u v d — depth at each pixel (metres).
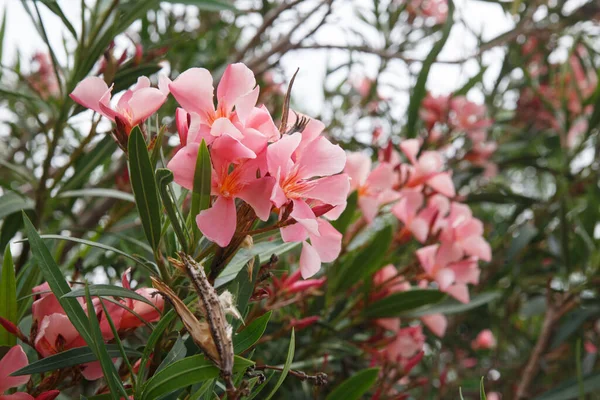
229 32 1.65
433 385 1.42
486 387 1.46
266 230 0.57
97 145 0.87
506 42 1.42
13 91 0.89
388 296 0.96
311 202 0.60
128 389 0.60
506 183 1.92
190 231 0.60
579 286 1.31
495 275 1.48
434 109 1.41
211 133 0.56
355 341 1.03
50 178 1.01
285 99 0.58
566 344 1.55
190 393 0.58
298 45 1.26
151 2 0.87
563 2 1.60
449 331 1.54
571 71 1.50
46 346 0.62
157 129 0.65
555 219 1.60
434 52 1.11
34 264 0.72
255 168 0.56
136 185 0.57
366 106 1.60
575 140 1.69
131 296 0.58
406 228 0.97
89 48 0.88
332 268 0.98
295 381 1.03
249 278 0.61
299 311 0.99
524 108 1.74
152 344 0.55
